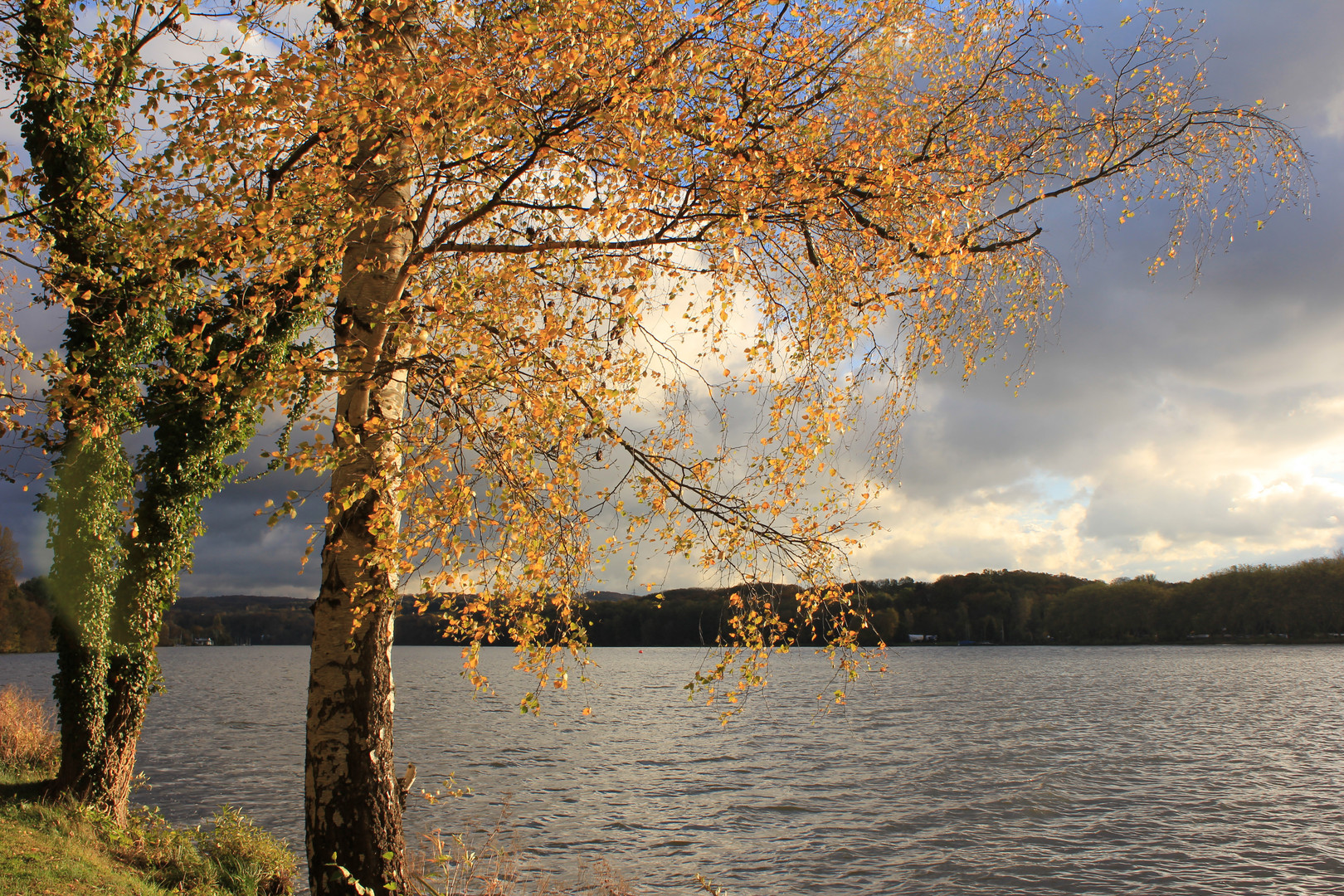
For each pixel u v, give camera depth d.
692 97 5.78
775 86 5.98
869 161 6.19
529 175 6.07
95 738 12.70
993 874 16.61
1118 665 106.50
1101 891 15.74
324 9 6.68
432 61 5.02
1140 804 23.34
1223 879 16.48
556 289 6.20
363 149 6.50
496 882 11.20
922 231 6.50
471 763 29.56
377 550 5.32
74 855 9.70
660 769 28.70
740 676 5.98
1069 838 19.52
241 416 5.79
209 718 44.75
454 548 5.19
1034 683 77.69
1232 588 135.62
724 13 5.66
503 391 5.52
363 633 6.12
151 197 6.36
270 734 36.56
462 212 6.57
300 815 19.67
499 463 5.62
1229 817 21.75
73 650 12.61
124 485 12.81
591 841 18.38
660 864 16.91
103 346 11.48
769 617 6.05
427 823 19.56
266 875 11.70
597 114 5.14
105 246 10.31
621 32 5.14
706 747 34.75
